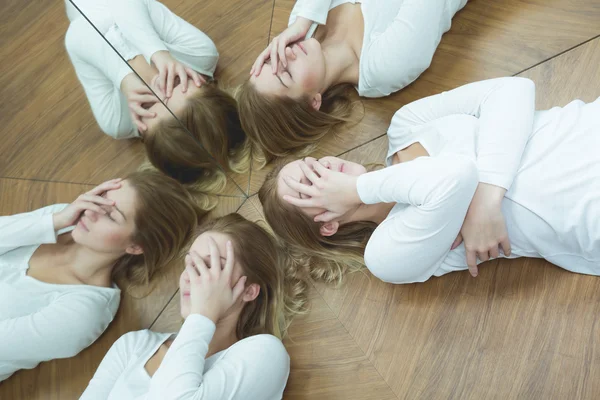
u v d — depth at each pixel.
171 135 1.08
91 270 0.97
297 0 1.45
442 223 1.03
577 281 1.14
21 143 0.79
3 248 0.83
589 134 0.99
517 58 1.35
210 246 1.18
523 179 1.02
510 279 1.19
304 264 1.36
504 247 1.07
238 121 1.39
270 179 1.27
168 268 1.15
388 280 1.18
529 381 1.12
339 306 1.30
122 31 0.98
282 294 1.31
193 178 1.19
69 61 0.80
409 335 1.23
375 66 1.34
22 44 0.75
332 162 1.19
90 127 0.87
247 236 1.23
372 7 1.37
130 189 0.98
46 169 0.83
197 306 1.11
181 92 1.15
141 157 1.00
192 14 1.58
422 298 1.24
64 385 1.08
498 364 1.15
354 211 1.21
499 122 1.04
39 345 0.96
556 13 1.35
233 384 1.04
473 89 1.13
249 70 1.50
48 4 0.76
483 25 1.40
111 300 1.03
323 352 1.27
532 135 1.05
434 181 1.00
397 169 1.06
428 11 1.28
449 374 1.17
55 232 0.87
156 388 1.02
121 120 0.92
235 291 1.17
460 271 1.23
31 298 0.91
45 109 0.80
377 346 1.24
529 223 1.03
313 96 1.37
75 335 1.00
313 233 1.26
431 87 1.40
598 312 1.11
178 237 1.15
